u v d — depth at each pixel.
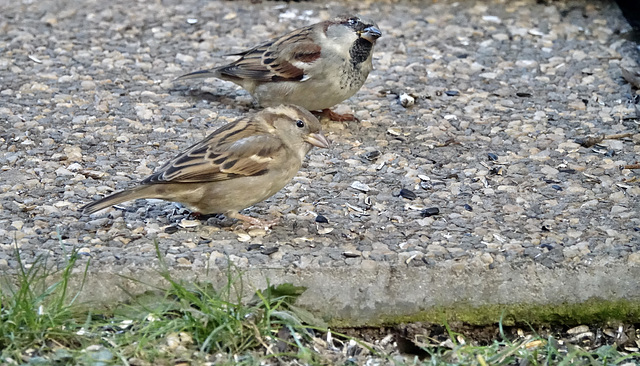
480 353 6.81
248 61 10.37
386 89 11.18
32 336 6.51
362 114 10.60
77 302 7.05
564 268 7.48
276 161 7.71
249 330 6.76
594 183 9.00
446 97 10.98
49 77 11.09
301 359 6.64
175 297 7.08
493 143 9.88
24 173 8.86
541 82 11.34
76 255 7.16
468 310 7.43
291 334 6.92
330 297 7.30
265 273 7.27
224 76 10.53
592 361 6.79
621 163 9.41
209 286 7.16
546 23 12.92
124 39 12.22
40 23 12.52
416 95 10.96
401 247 7.69
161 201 8.45
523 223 8.20
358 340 7.07
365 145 9.84
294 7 13.35
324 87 10.09
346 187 8.86
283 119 7.80
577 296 7.46
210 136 7.83
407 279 7.36
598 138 9.84
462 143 9.88
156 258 7.32
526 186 8.95
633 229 8.08
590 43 12.37
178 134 9.91
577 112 10.59
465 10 13.29
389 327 7.42
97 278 7.11
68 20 12.66
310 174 9.12
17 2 13.13
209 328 6.71
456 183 8.99
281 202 8.52
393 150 9.73
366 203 8.55
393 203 8.57
